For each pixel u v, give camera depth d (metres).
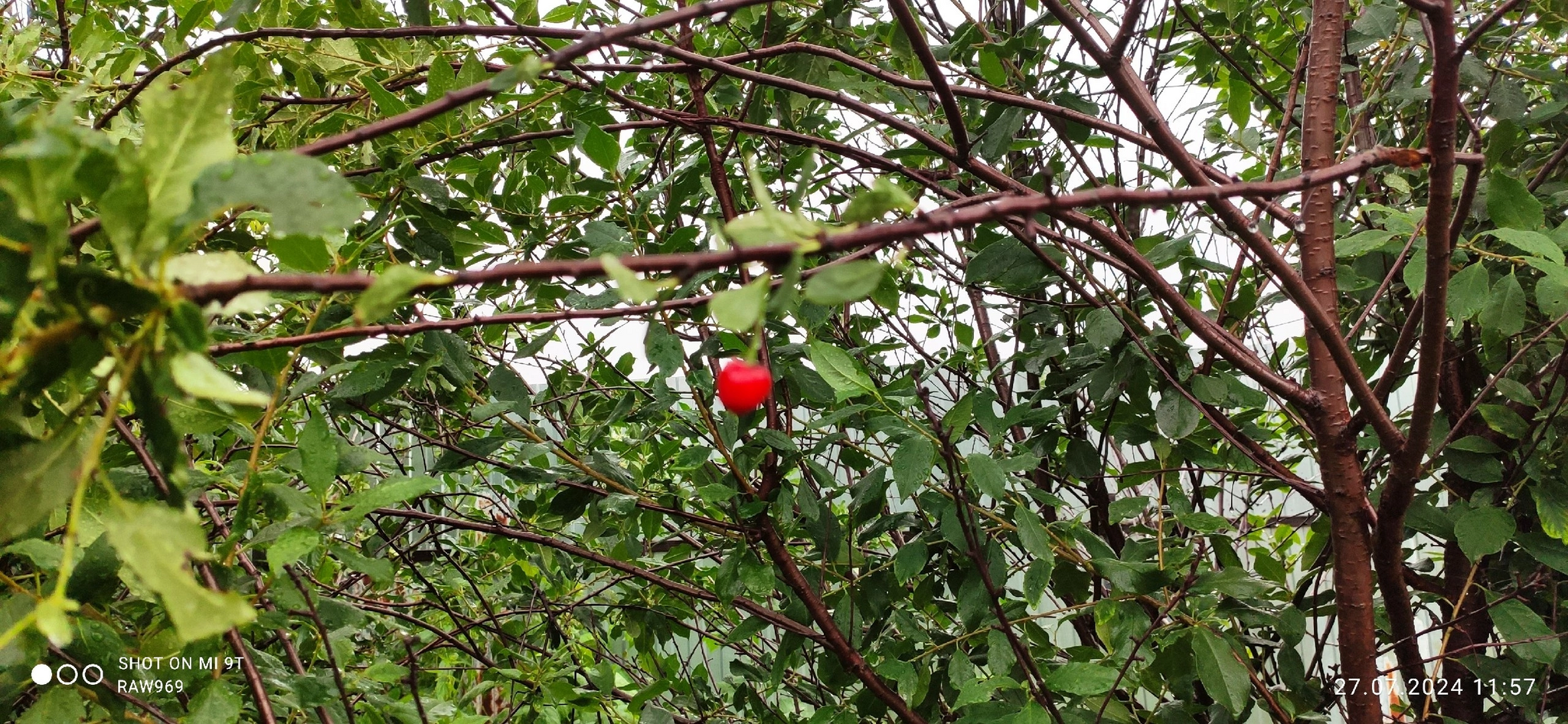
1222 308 0.80
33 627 0.41
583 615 1.18
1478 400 0.72
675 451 0.89
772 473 0.78
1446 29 0.45
